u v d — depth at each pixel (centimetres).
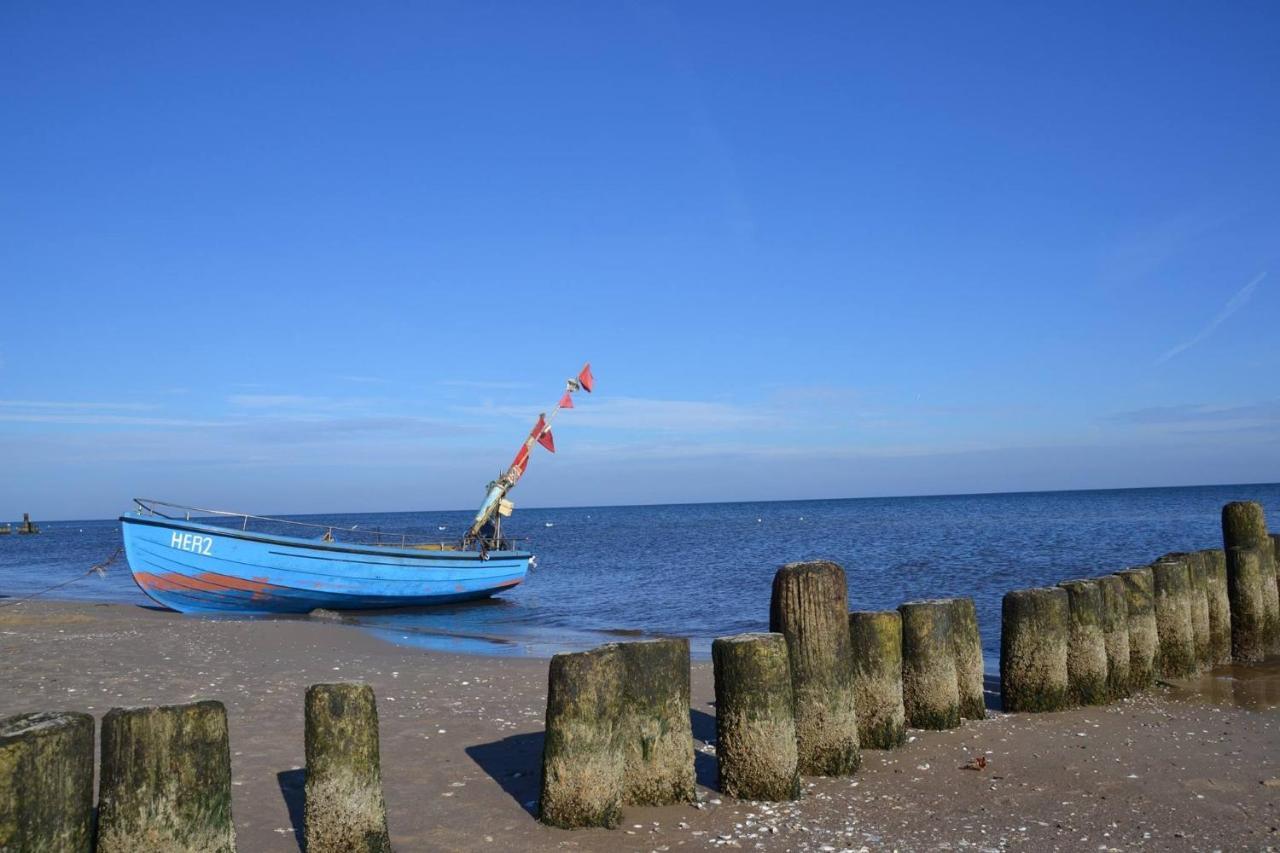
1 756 519
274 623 2245
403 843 748
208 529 2470
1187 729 1116
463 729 1112
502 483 3128
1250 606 1576
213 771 607
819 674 922
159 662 1569
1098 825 798
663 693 837
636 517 17675
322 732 683
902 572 3581
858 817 812
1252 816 822
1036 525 7119
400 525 14275
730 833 771
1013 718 1164
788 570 937
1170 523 6762
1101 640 1253
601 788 780
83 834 563
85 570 5078
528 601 3108
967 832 780
